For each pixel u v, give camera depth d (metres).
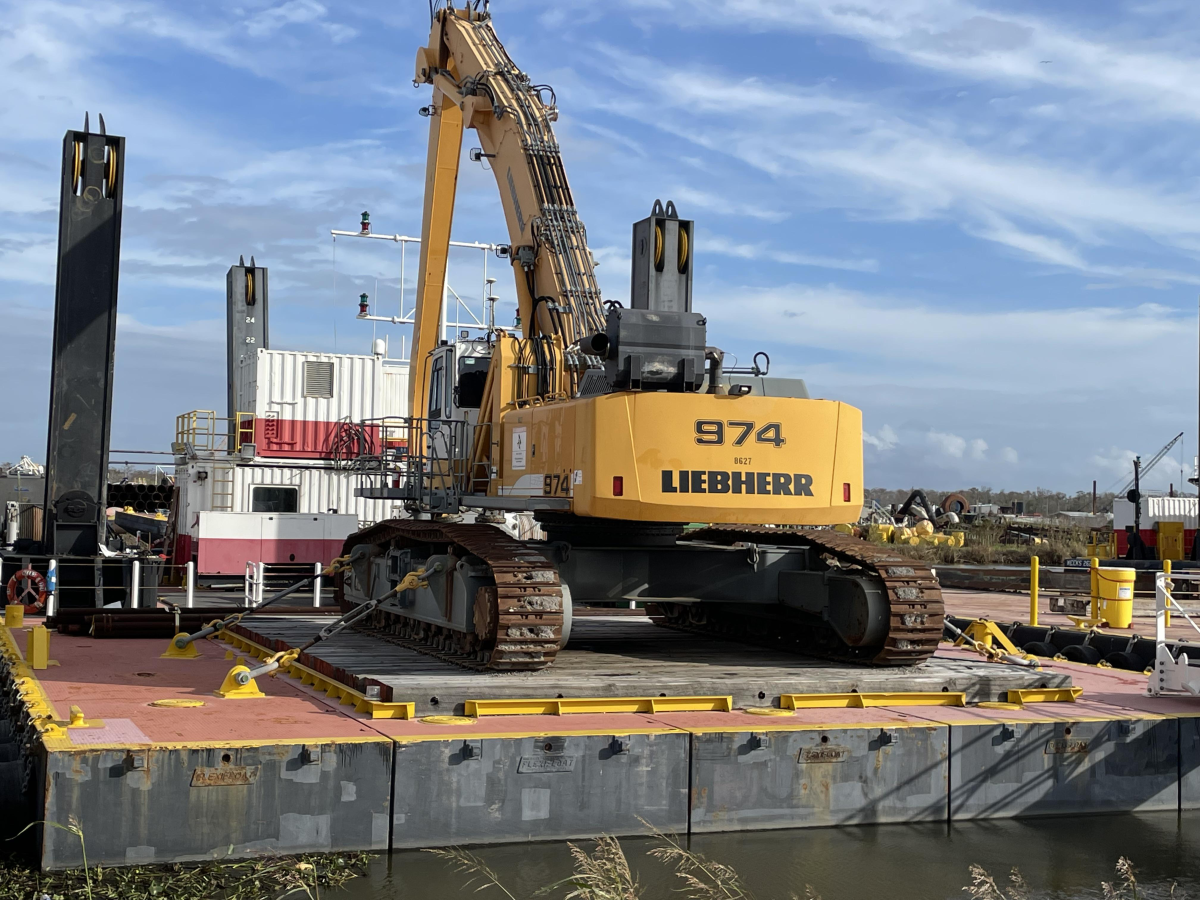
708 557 12.16
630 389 10.89
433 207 16.55
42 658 11.89
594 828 8.58
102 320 18.08
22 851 8.00
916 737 9.37
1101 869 8.38
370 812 8.11
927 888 7.83
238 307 33.72
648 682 9.95
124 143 17.97
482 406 13.25
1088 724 9.86
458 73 15.60
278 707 9.59
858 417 11.32
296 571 25.70
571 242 13.23
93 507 18.16
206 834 7.74
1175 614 22.48
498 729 8.72
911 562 11.54
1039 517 73.88
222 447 29.78
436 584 11.89
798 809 9.05
